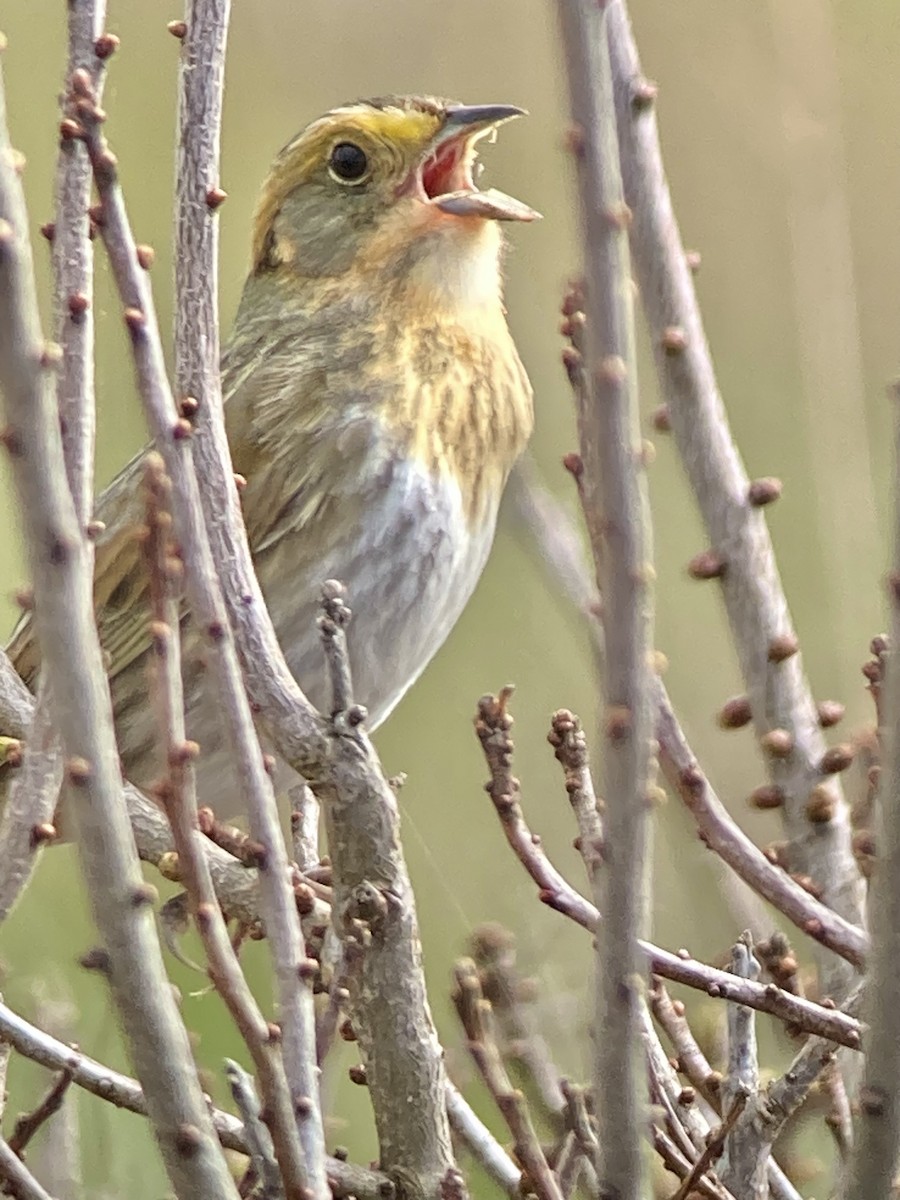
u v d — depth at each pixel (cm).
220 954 517
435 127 927
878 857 520
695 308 736
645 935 504
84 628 481
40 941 1040
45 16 1394
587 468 582
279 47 1338
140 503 919
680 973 601
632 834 488
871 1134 530
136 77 1356
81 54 588
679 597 1088
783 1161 733
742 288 1284
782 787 739
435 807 1098
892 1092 526
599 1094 505
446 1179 616
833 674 1069
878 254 1328
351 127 927
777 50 1137
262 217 957
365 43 1334
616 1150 505
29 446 471
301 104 1334
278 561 901
